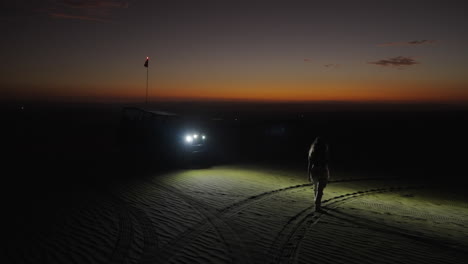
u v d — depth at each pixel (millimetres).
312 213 7590
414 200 9812
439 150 22938
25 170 11055
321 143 7984
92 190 8766
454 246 5828
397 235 6293
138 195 8461
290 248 5457
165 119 14383
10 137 21094
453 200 10172
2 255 4758
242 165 14484
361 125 46625
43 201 7574
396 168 15672
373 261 5027
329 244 5680
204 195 8781
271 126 40781
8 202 7375
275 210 7688
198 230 6152
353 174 13633
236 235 5969
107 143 19406
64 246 5176
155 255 4988
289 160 16641
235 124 42031
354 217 7434
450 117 74875
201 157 14406
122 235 5738
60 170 11312
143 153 15289
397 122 55000
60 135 23484
